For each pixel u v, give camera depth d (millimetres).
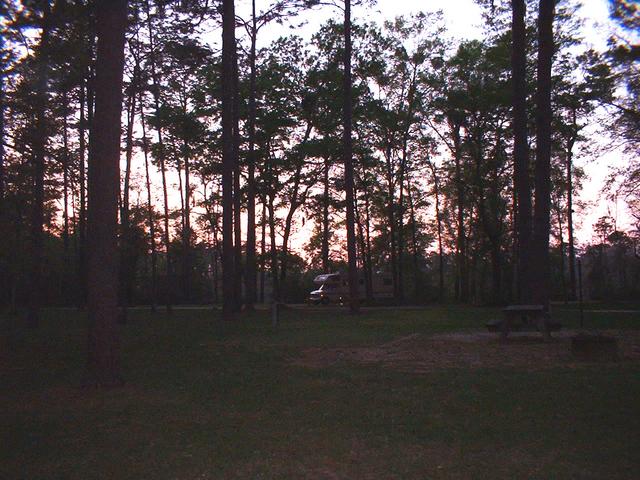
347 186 29281
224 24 24734
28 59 13539
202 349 14969
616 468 5332
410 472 5363
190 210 48625
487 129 38656
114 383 9820
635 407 7496
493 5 22594
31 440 6703
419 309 34312
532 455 5758
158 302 50094
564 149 35125
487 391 8727
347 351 14008
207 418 7586
